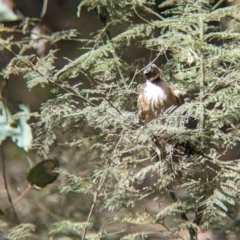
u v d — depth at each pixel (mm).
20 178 13148
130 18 10938
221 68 8938
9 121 10227
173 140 7992
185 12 9164
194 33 9031
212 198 7652
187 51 8633
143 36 9305
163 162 7895
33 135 10641
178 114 7715
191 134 7809
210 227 7844
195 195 8086
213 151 8328
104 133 8461
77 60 8836
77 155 10766
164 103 8852
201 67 8758
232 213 8195
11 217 11922
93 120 8117
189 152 8109
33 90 14250
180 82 9156
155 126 7480
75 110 8523
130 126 7883
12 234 8430
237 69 8680
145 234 8258
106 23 10094
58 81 9086
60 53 14555
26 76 8461
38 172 10133
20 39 12539
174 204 7883
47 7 15609
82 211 11633
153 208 10062
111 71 9461
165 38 9625
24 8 15641
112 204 7770
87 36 15430
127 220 7977
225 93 8141
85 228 8039
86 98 8500
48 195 12102
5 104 10516
